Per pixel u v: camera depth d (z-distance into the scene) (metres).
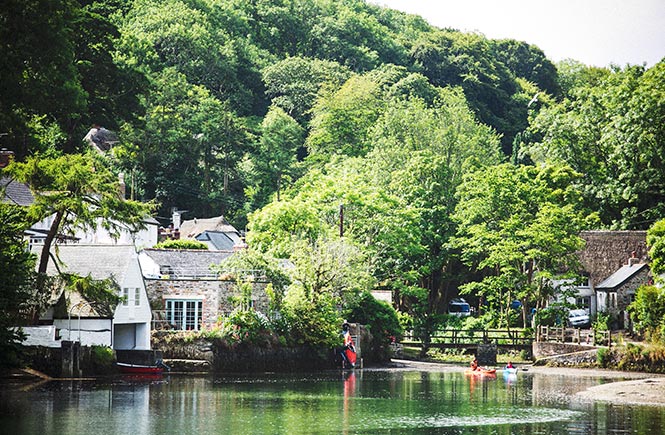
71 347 75.06
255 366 87.69
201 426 54.28
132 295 83.50
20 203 93.94
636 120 133.25
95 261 83.38
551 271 114.44
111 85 120.25
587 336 107.62
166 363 84.06
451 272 135.00
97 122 120.69
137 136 162.50
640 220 138.00
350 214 119.31
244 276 91.94
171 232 145.75
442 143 143.12
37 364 74.75
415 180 131.88
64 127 118.38
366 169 142.25
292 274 96.12
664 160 133.50
